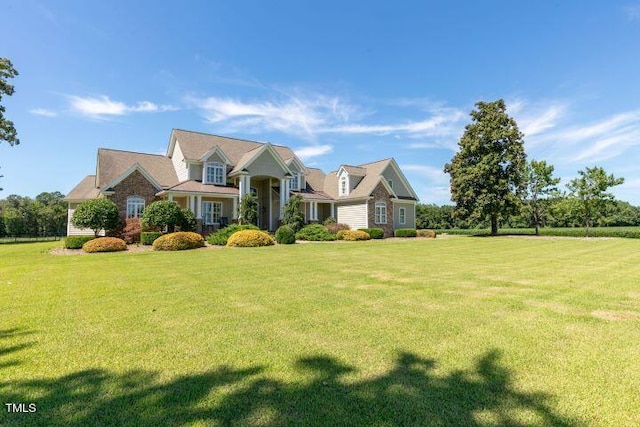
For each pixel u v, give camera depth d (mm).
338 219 33219
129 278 9031
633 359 3734
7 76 27344
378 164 33781
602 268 10852
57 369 3590
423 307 5941
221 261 12648
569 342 4250
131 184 23203
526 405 2834
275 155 28141
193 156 26828
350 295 6883
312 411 2766
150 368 3596
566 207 32406
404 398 2961
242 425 2568
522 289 7441
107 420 2654
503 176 33844
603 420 2617
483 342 4266
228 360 3789
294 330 4766
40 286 8086
